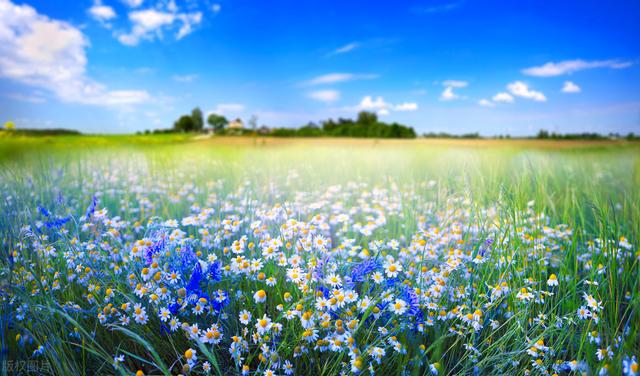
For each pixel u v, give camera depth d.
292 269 0.58
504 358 0.54
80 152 2.87
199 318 0.59
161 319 0.54
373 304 0.50
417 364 0.46
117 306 0.60
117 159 2.63
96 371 0.53
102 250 0.71
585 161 2.65
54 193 1.22
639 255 0.76
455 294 0.62
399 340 0.53
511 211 0.78
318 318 0.51
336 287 0.56
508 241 0.71
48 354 0.50
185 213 1.26
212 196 1.33
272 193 1.32
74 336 0.56
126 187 1.53
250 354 0.53
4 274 0.61
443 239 0.81
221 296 0.57
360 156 3.17
